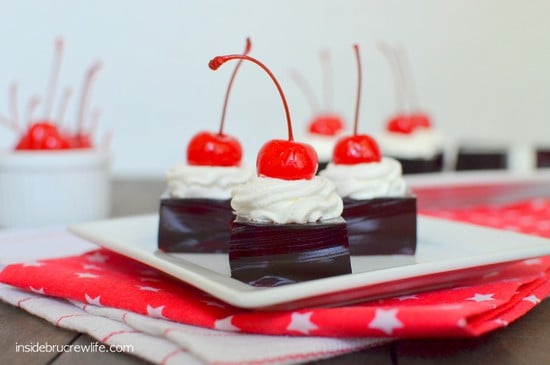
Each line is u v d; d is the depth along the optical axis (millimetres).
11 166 474
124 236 395
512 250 331
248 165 401
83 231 394
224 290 283
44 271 347
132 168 843
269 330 288
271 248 315
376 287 302
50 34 807
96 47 816
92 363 286
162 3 817
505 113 901
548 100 905
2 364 286
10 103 811
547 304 342
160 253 375
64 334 315
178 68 829
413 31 872
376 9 857
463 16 877
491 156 712
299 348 280
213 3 823
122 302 315
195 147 389
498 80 896
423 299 315
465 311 279
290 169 325
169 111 835
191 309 304
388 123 630
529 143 841
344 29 854
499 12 883
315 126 569
